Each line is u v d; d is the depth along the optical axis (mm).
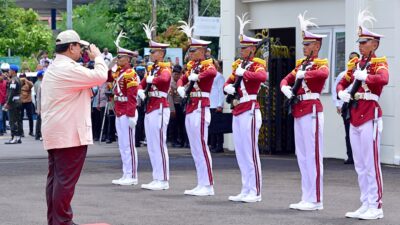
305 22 15367
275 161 22750
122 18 46312
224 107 25922
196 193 16875
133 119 18297
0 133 34000
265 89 24375
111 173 20438
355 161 14445
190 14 39875
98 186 18172
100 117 29969
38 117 31000
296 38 24438
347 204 15633
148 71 17984
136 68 26031
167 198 16500
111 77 18641
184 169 21125
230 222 13859
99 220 14039
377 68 14164
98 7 47750
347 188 17625
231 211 14938
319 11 23781
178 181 18938
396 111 21516
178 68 26828
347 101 14352
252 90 16078
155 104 17797
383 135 21812
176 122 27109
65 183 12133
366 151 14234
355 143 14383
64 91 12047
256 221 13945
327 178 19172
